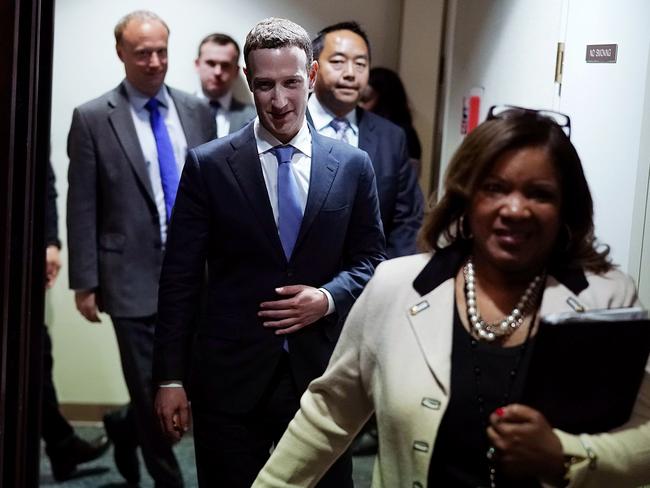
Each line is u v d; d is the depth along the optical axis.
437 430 1.45
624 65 2.69
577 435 1.39
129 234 3.28
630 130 2.65
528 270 1.49
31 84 1.70
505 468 1.38
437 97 4.13
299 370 2.27
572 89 2.86
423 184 4.17
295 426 1.68
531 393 1.37
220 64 3.97
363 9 4.19
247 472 2.30
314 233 2.26
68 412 4.32
